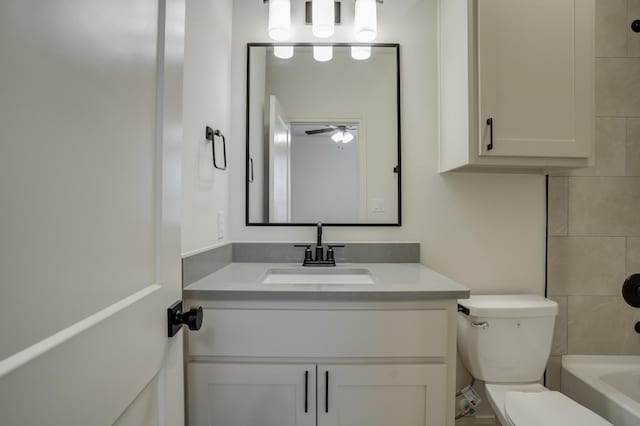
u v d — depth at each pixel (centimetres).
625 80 149
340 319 96
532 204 151
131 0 50
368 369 96
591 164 122
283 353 96
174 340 66
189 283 100
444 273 150
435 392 97
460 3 126
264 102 152
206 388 96
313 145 152
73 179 38
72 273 37
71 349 36
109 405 43
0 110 29
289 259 148
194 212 110
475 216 151
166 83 61
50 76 34
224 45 142
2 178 29
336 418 97
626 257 150
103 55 43
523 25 118
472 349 127
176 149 66
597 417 100
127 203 49
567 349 150
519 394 113
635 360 148
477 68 120
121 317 46
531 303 131
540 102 119
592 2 119
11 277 30
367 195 152
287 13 144
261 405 97
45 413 32
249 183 152
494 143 118
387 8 152
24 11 31
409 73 152
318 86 152
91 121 41
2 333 29
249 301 96
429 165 151
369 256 148
